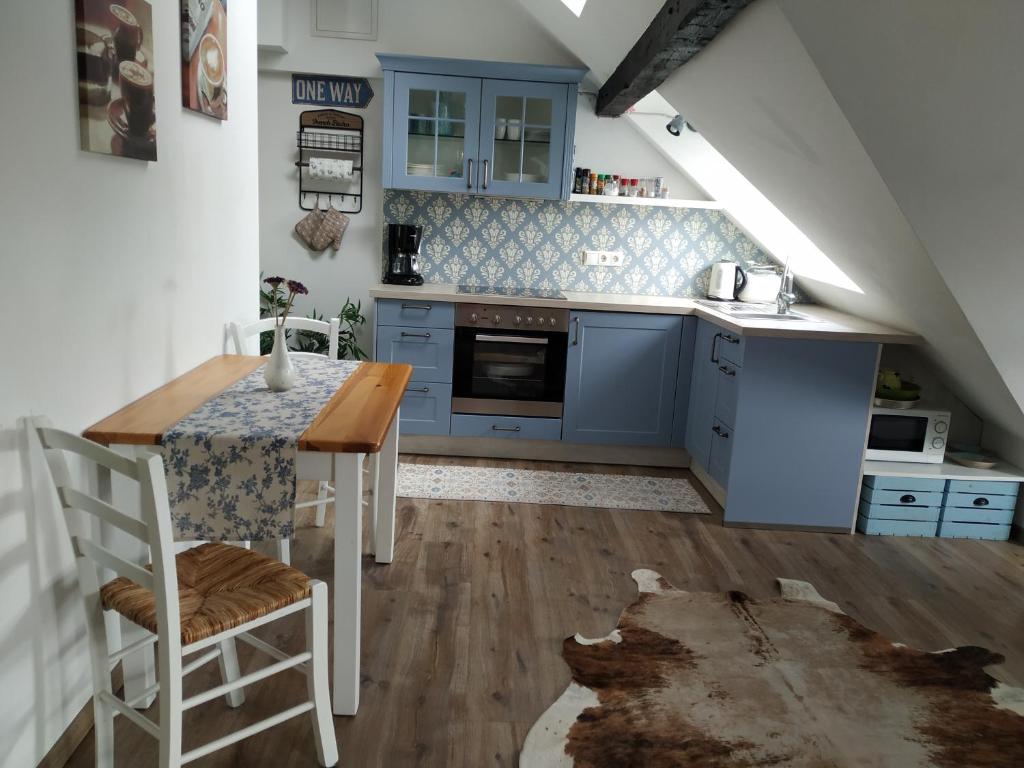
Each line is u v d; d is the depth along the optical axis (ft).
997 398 11.73
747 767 6.60
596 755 6.66
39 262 5.65
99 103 6.35
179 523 6.52
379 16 15.10
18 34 5.27
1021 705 7.73
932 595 10.16
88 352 6.46
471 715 7.14
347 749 6.63
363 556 10.30
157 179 7.79
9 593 5.43
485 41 15.30
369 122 15.61
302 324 10.18
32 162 5.51
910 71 6.69
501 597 9.39
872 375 11.66
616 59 12.56
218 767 6.34
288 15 14.99
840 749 6.91
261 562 6.47
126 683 6.79
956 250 8.50
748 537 11.76
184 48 8.32
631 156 15.70
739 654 8.39
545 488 13.24
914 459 12.42
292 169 15.72
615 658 8.17
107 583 6.16
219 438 6.39
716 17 8.04
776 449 11.89
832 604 9.69
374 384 8.51
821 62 7.13
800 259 14.88
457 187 14.78
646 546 11.16
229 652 6.95
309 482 12.69
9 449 5.38
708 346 13.41
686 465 14.88
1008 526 12.20
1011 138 6.95
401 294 13.93
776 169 10.59
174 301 8.38
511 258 16.06
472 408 14.47
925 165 7.60
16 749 5.57
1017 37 5.97
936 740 7.13
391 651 8.11
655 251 16.08
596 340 14.21
